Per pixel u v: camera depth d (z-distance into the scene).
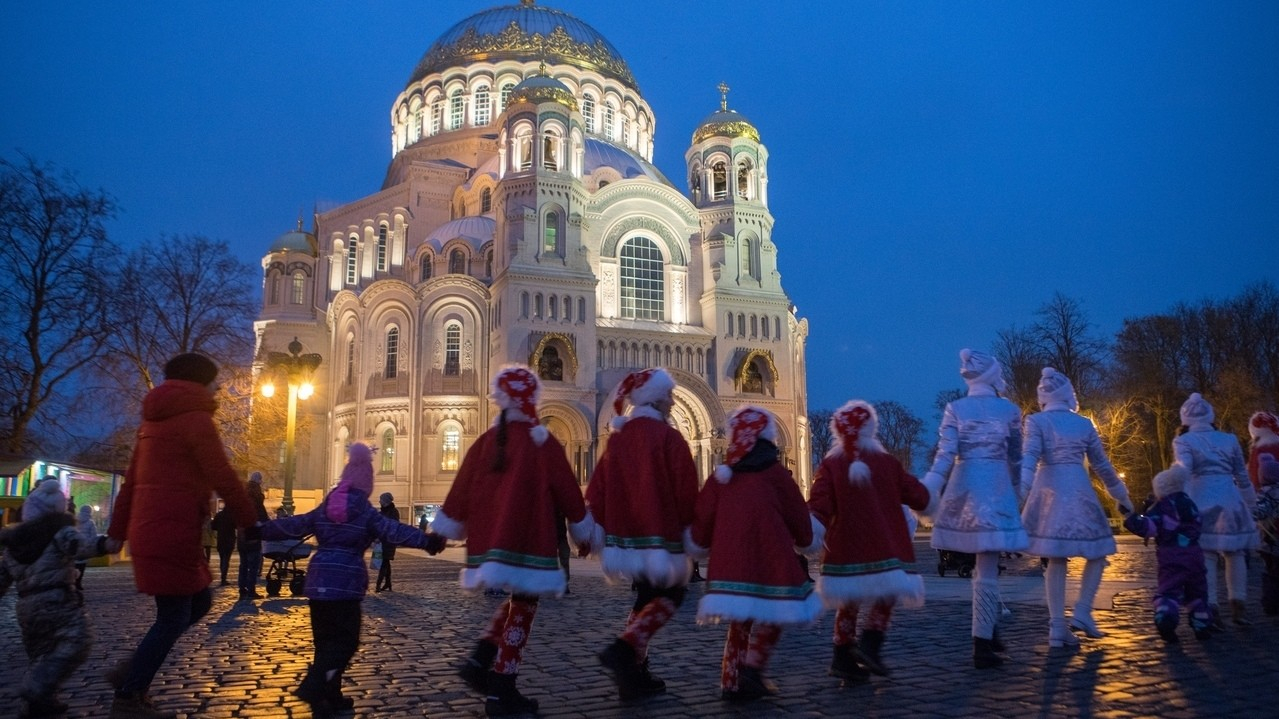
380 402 59.03
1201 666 8.53
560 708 7.31
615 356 59.44
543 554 7.16
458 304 59.69
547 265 57.94
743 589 7.04
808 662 9.34
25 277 34.03
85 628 7.66
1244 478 12.03
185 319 39.19
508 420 7.52
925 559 32.72
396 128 82.31
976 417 9.40
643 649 7.64
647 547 7.38
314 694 6.99
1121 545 40.19
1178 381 60.91
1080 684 7.79
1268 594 12.16
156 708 7.55
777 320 63.44
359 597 7.38
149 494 7.00
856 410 8.52
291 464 27.50
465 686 8.41
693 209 65.12
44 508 7.63
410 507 56.34
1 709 7.84
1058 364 59.94
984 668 8.62
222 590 20.83
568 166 60.72
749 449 7.53
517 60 77.00
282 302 70.31
